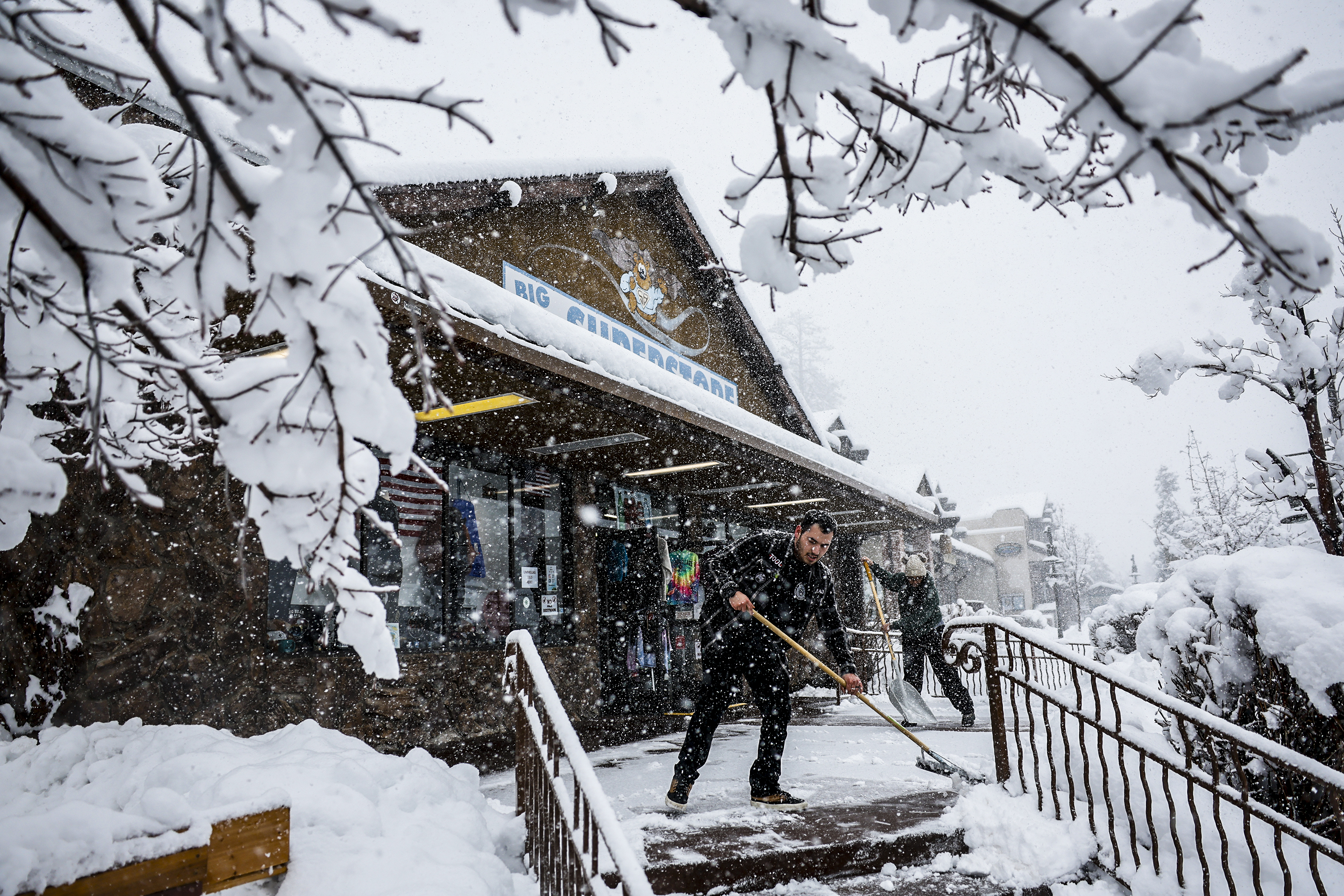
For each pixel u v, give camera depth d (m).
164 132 2.79
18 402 2.11
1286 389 5.39
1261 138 1.26
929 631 7.23
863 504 11.38
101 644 3.89
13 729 3.53
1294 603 3.53
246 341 3.75
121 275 1.44
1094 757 4.11
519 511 7.40
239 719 4.38
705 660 4.13
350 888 2.53
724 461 7.79
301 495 1.60
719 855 3.21
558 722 2.94
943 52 1.48
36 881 1.92
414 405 5.34
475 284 4.30
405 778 3.35
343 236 1.34
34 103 1.31
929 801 4.12
